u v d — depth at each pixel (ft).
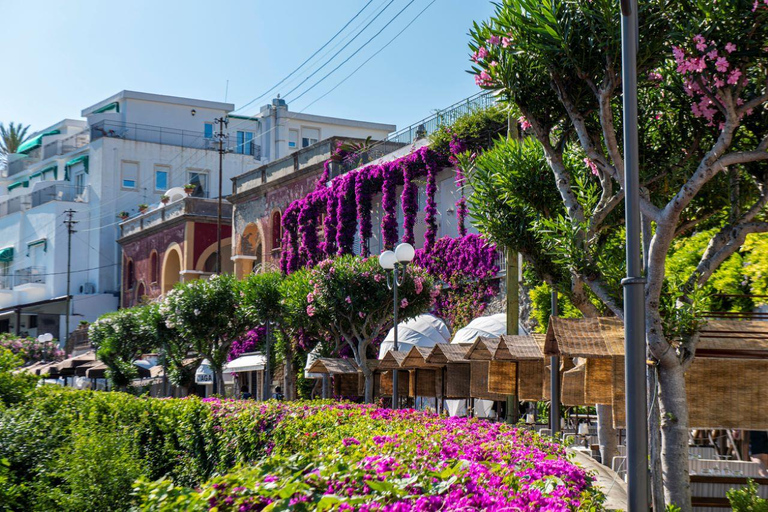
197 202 179.01
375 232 116.67
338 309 85.46
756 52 31.22
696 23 31.58
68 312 207.00
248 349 142.92
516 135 60.80
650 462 30.94
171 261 187.62
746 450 43.86
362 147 128.16
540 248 43.11
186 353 130.72
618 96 39.01
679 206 30.91
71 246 230.07
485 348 57.47
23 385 82.43
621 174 33.73
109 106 234.17
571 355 35.17
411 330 89.56
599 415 49.52
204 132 237.66
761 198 32.89
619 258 44.37
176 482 65.05
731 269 38.58
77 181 242.58
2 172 301.63
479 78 38.17
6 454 60.80
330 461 24.36
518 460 29.78
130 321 143.13
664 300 31.07
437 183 104.06
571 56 33.81
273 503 19.06
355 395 91.76
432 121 108.78
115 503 53.57
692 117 36.45
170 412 67.56
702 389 31.81
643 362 24.89
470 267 96.17
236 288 115.65
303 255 130.62
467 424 42.16
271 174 146.82
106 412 75.51
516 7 34.96
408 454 26.81
